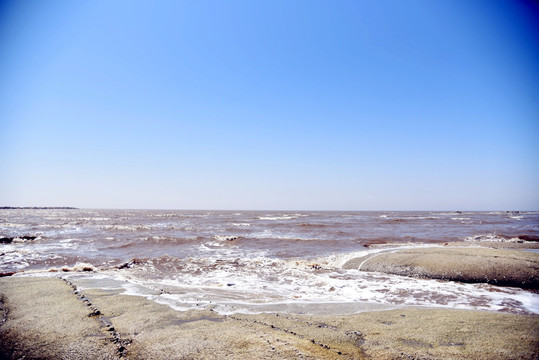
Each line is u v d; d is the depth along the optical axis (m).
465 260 13.09
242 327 6.15
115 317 6.73
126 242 23.27
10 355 5.01
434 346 5.29
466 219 64.56
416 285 11.12
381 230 34.84
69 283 10.03
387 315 7.13
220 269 14.30
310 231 34.00
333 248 20.88
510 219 65.44
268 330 5.98
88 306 7.44
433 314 7.16
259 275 13.09
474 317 6.86
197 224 46.84
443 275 12.16
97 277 11.98
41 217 71.06
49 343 5.36
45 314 6.78
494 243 22.30
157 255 18.08
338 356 4.90
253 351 5.00
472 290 10.38
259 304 8.30
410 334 5.83
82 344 5.30
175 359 4.79
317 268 14.55
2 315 6.80
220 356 4.84
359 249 20.30
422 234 29.94
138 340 5.49
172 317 6.82
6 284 9.67
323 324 6.43
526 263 12.18
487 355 4.91
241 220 60.69
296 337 5.64
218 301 8.55
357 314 7.25
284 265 15.17
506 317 6.84
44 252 18.78
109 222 51.44
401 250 16.84
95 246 21.39
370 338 5.65
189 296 9.07
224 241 23.91
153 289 9.77
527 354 4.92
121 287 9.94
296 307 8.01
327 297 9.43
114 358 4.86
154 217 73.75
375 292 10.20
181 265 15.08
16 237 24.94
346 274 13.20
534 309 8.33
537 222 52.62
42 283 9.79
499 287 10.69
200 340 5.43
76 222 50.44
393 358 4.86
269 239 24.95
